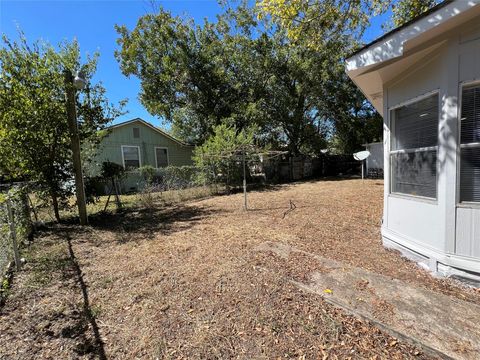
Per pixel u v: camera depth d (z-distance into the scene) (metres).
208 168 11.38
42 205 5.94
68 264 3.49
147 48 14.73
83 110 6.14
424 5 5.85
